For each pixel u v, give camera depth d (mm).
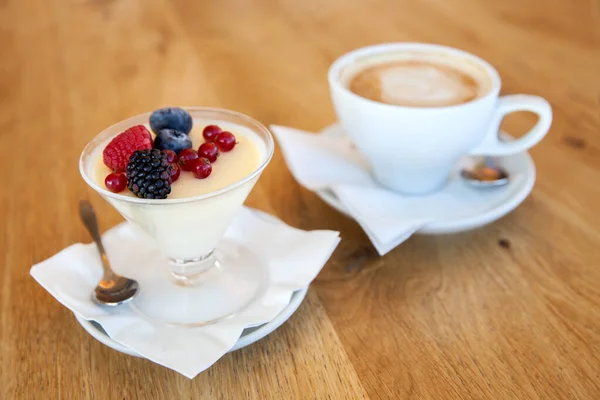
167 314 354
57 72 638
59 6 824
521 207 436
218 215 354
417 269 394
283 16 757
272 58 646
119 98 584
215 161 376
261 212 419
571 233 415
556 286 379
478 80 448
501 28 699
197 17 765
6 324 363
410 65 472
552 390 325
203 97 578
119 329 336
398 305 371
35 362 343
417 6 778
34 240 420
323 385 330
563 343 346
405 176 438
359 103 410
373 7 776
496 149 435
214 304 359
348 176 458
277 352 346
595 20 715
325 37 691
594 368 334
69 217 439
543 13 738
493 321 360
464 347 346
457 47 653
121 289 365
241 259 389
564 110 539
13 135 533
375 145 422
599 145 494
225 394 327
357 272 393
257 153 383
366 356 343
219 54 659
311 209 442
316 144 476
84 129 539
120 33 728
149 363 342
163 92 590
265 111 553
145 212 340
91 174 363
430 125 400
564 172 465
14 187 469
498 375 332
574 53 637
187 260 382
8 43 713
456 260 399
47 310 372
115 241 403
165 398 326
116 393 328
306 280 362
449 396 323
